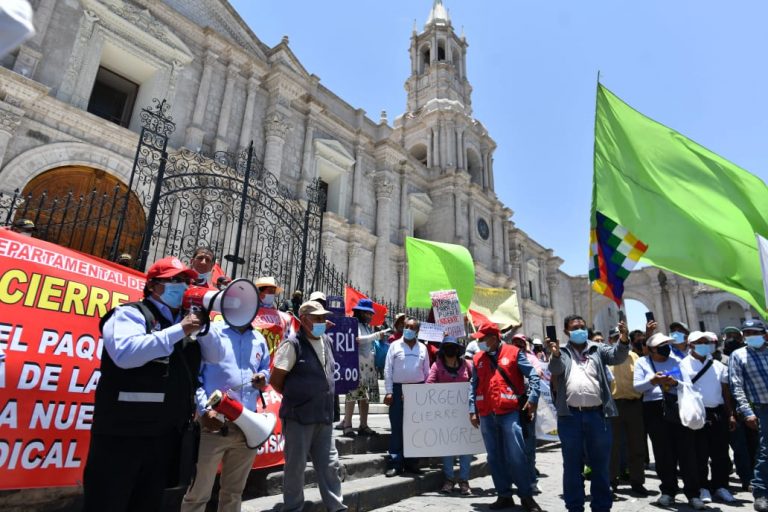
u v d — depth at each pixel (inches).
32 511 138.4
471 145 1224.8
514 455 201.8
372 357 288.4
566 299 1647.4
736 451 266.1
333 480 165.6
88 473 102.3
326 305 238.1
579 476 186.2
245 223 586.6
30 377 140.7
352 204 851.4
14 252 150.7
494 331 223.6
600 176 229.1
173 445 112.5
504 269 1194.0
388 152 941.8
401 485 219.6
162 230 524.4
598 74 242.5
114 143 526.9
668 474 224.8
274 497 182.4
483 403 217.2
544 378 306.2
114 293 171.8
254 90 698.8
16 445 132.9
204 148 620.7
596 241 221.5
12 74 440.1
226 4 708.0
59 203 482.0
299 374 166.2
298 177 751.1
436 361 259.4
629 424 260.4
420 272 355.6
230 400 128.1
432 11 1465.3
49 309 151.9
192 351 121.9
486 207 1187.3
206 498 136.7
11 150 449.7
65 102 488.1
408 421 234.2
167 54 606.5
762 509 207.0
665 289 1578.5
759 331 227.1
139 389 105.7
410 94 1334.9
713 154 233.5
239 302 122.5
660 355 234.2
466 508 206.4
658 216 226.4
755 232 221.6
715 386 248.8
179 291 122.6
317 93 858.1
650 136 238.5
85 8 536.1
